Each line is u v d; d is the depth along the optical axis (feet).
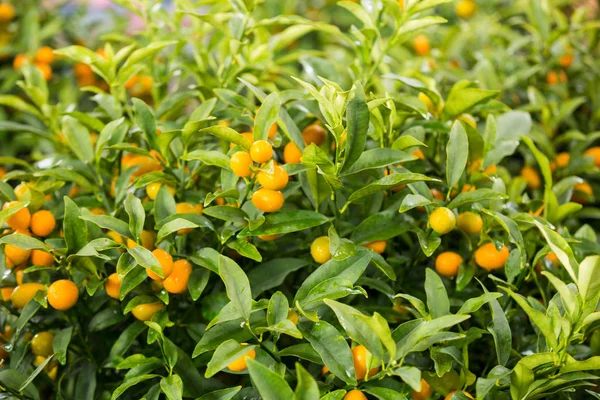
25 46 5.06
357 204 3.45
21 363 3.29
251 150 2.87
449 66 4.49
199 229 3.28
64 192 3.63
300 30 3.86
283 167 3.01
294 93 3.39
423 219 3.29
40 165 3.70
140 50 3.47
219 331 2.94
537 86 4.57
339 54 4.70
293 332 2.69
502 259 3.15
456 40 4.91
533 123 4.25
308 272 3.32
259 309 2.87
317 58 3.88
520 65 4.68
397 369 2.65
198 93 3.77
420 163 3.43
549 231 2.87
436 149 3.61
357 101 2.92
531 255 3.29
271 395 2.53
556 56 4.53
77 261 3.07
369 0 3.64
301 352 2.88
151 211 3.24
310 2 6.72
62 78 5.12
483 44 5.04
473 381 2.88
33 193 3.12
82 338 3.26
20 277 3.39
